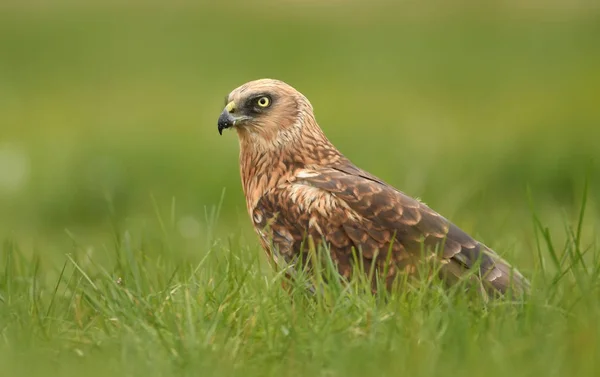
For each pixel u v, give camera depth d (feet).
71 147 78.48
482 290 33.09
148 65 139.64
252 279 33.30
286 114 38.32
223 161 72.90
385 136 80.89
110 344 30.07
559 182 70.18
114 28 170.50
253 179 38.47
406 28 167.02
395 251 34.30
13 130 97.40
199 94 116.57
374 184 35.70
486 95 111.96
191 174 71.92
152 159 73.41
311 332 28.96
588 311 29.37
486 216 58.29
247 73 130.52
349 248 34.68
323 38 158.51
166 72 133.59
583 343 27.37
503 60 136.98
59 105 113.19
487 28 164.04
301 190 36.04
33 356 29.55
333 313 29.86
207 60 141.08
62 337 31.09
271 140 38.24
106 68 137.90
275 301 31.71
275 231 36.04
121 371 28.02
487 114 97.91
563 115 89.35
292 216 35.76
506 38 154.61
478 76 125.59
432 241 34.27
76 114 105.91
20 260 40.27
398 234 34.45
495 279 33.53
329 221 35.01
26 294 35.06
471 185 67.10
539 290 31.78
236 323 31.12
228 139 80.12
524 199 69.46
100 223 70.74
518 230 54.24
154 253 44.16
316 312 31.27
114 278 35.86
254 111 38.29
